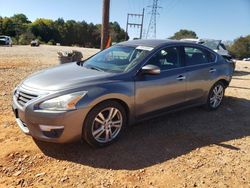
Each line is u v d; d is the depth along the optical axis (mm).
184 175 4117
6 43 48250
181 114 6594
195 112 6789
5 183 3758
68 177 3932
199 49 6430
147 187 3805
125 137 5176
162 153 4691
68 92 4266
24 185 3738
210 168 4340
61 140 4273
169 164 4375
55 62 17406
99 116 4547
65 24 126938
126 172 4102
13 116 5910
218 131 5762
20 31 104312
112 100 4664
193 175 4129
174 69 5680
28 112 4266
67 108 4191
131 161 4391
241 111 7180
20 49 35031
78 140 4441
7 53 24734
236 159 4660
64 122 4184
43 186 3732
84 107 4281
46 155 4426
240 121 6430
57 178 3904
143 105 5137
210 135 5535
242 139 5453
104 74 4867
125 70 5062
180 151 4805
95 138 4551
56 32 122375
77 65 5578
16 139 4883
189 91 6012
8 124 5484
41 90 4367
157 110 5441
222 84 6984
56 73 4938
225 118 6543
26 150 4535
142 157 4527
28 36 91375
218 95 6977
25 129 4512
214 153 4812
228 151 4922
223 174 4207
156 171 4172
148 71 4957
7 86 8508
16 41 80438
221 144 5172
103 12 11039
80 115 4270
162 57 5547
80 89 4355
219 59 6883
